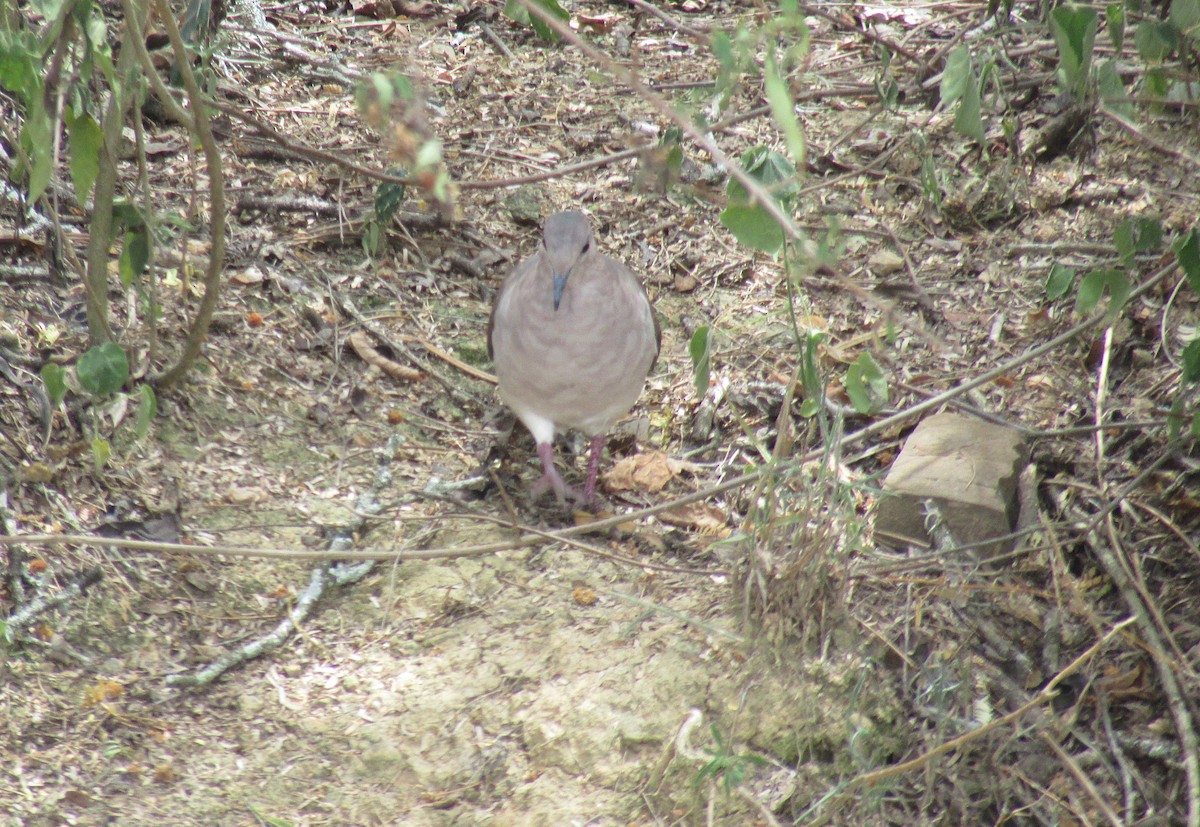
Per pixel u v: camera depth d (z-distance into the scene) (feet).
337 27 42.70
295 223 33.55
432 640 23.98
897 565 25.31
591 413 26.11
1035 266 33.71
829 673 23.57
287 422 28.27
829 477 24.30
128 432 26.63
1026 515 26.55
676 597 25.05
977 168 36.50
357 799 21.43
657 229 35.42
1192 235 22.72
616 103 40.06
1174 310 31.27
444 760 22.06
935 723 23.31
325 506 26.53
